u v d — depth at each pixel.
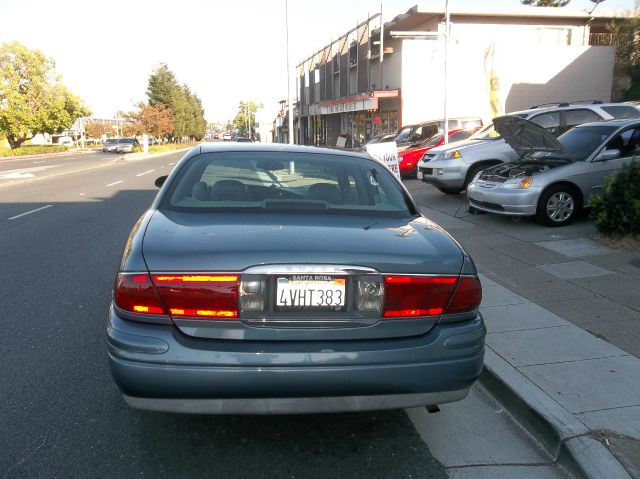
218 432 3.43
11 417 3.58
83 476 2.98
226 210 3.55
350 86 34.16
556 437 3.25
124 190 17.94
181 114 78.81
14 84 52.56
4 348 4.69
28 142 75.38
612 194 7.86
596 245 7.77
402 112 25.11
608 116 12.38
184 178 3.90
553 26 28.95
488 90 25.41
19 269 7.33
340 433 3.45
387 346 2.81
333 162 4.22
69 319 5.40
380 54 27.83
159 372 2.67
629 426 3.29
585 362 4.18
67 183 20.58
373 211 3.71
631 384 3.82
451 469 3.10
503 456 3.24
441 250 3.06
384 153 11.05
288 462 3.14
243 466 3.09
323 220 3.41
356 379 2.75
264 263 2.74
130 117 61.16
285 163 4.11
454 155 12.51
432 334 2.90
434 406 3.27
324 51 40.38
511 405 3.73
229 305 2.72
